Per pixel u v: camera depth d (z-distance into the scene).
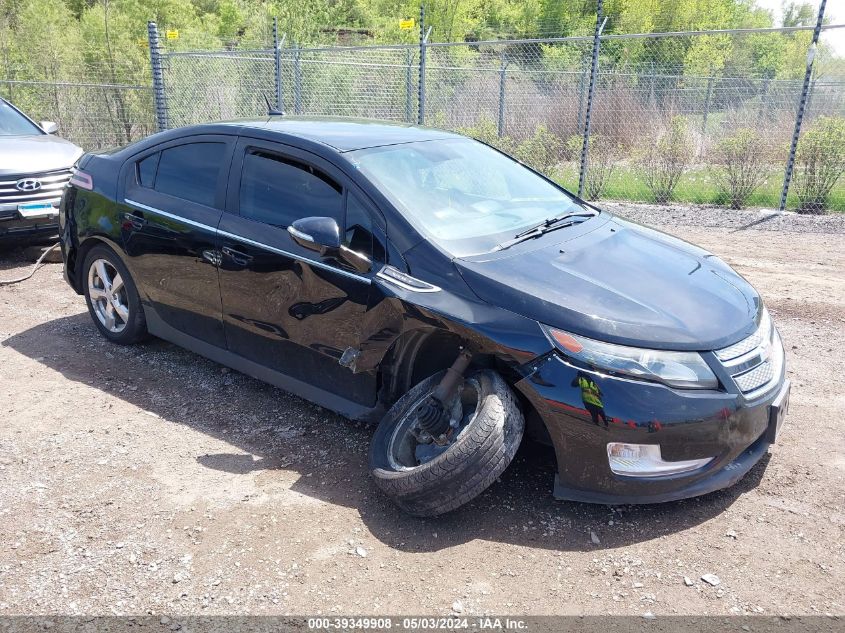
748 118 12.89
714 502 3.21
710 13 31.91
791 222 9.44
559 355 2.91
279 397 4.32
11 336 5.34
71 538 2.97
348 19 34.47
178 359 4.88
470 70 13.91
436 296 3.18
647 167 11.21
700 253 3.96
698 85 17.77
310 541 2.96
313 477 3.45
